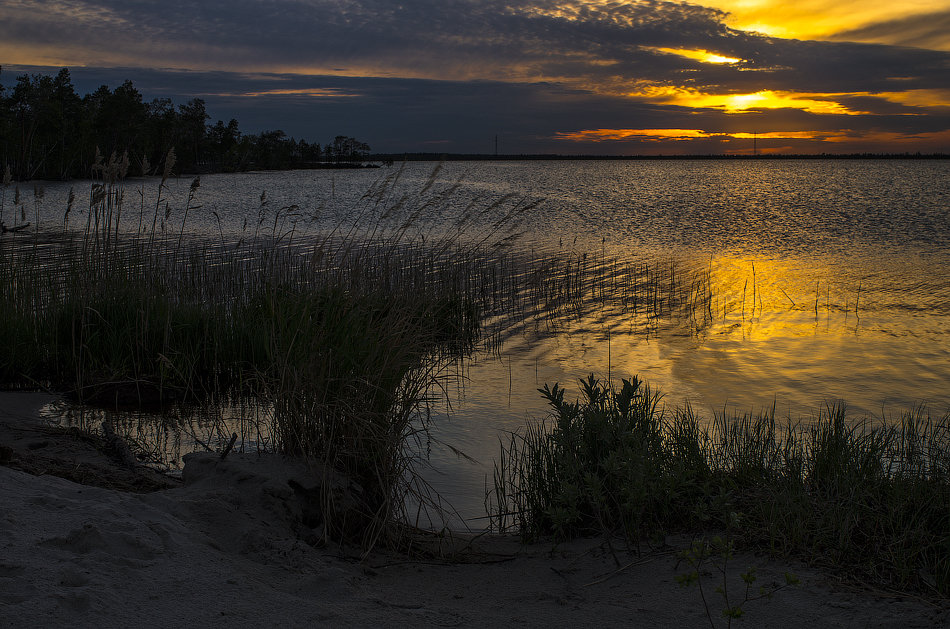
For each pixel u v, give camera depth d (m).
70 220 31.17
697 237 29.11
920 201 53.94
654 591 3.83
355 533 4.78
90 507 3.88
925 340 12.10
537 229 32.09
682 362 10.80
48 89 69.56
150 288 10.20
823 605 3.54
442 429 7.81
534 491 5.18
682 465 4.71
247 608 3.14
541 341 12.38
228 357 9.47
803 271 20.22
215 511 4.27
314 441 5.04
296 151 165.88
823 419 7.91
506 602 3.74
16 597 2.81
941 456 5.34
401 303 5.79
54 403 8.33
